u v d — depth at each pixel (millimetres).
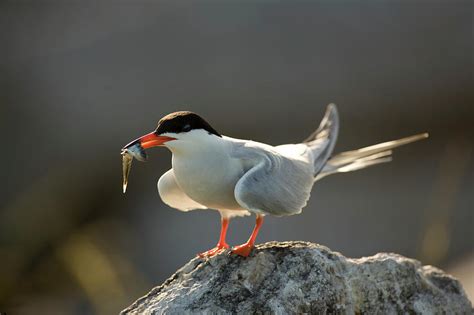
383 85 15727
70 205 15250
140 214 15195
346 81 15766
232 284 6188
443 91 15758
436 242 11469
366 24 16125
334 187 15055
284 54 16016
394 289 6598
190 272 6426
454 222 13961
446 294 6898
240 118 15750
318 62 15922
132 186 15617
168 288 6430
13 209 15109
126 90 16219
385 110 15680
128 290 12742
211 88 15938
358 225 14039
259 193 6523
